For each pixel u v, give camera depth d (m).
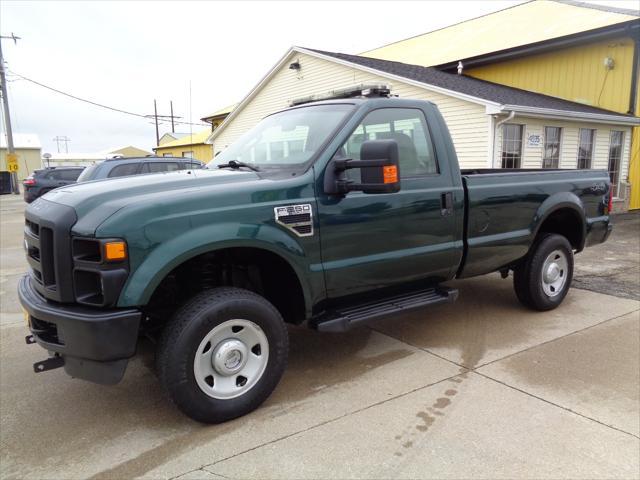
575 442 2.91
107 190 3.03
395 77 13.59
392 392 3.57
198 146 31.00
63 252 2.84
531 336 4.65
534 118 12.43
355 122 3.69
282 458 2.80
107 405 3.49
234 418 3.21
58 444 3.01
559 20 17.69
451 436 2.99
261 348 3.27
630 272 7.14
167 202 2.90
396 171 3.19
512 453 2.81
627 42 14.03
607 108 14.68
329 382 3.76
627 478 2.59
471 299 5.88
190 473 2.69
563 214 5.43
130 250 2.77
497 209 4.55
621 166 15.34
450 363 4.07
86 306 2.84
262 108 19.80
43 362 2.96
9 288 6.95
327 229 3.47
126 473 2.71
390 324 5.07
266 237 3.18
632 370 3.89
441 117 4.30
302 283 3.40
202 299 3.06
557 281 5.37
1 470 2.76
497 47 17.14
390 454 2.82
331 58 15.73
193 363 2.98
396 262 3.85
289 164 3.60
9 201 26.80
